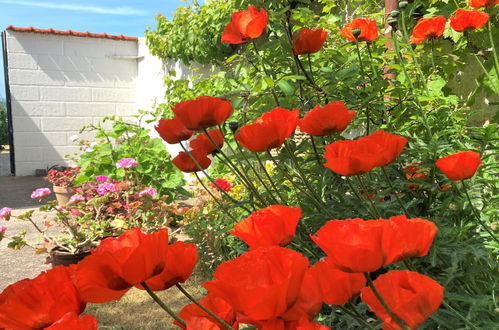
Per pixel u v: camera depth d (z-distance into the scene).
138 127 6.18
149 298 3.06
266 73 2.18
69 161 10.54
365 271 0.57
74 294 0.62
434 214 1.68
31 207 6.52
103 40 10.66
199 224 3.34
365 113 2.27
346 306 1.31
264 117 1.37
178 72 9.06
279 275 0.51
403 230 0.61
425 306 0.52
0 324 0.58
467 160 1.24
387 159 0.97
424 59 2.47
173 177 5.57
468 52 2.77
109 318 2.73
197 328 0.61
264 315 0.51
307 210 1.75
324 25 2.90
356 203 1.67
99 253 0.56
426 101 2.12
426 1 2.98
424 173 1.74
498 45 2.66
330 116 1.28
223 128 1.89
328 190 1.84
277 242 0.78
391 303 0.56
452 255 1.27
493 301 1.14
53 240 3.90
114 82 10.87
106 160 5.60
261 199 1.69
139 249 0.57
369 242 0.56
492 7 2.04
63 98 10.41
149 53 10.30
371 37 2.10
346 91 2.16
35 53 10.11
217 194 3.67
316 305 0.59
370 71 2.38
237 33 1.94
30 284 0.59
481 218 1.71
